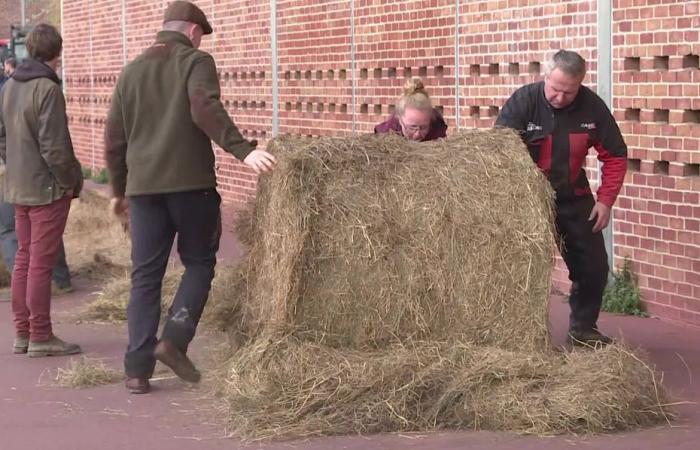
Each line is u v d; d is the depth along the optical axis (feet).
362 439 20.44
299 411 21.03
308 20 48.83
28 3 138.72
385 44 42.37
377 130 24.62
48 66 27.14
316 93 48.44
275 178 22.48
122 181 24.35
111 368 26.11
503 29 35.58
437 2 38.93
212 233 24.02
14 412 22.98
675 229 29.76
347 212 22.30
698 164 28.91
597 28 31.73
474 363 21.70
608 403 20.63
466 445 19.93
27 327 28.04
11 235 34.63
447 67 38.68
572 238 25.67
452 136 23.31
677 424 21.02
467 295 22.38
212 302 28.27
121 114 23.63
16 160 27.14
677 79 29.19
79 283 37.37
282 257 22.15
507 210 22.38
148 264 23.91
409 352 22.11
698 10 28.30
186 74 23.22
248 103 56.44
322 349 22.08
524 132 24.88
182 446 20.47
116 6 74.54
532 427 20.48
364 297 22.31
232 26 58.03
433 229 22.36
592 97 25.00
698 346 27.20
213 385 23.56
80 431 21.59
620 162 25.39
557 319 30.27
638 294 31.14
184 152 23.31
